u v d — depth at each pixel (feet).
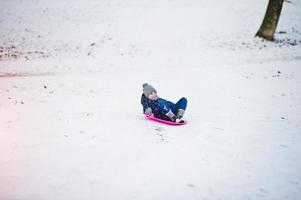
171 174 16.37
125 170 16.74
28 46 70.33
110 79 44.21
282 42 71.31
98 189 14.76
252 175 16.44
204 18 92.53
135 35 78.54
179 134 22.58
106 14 95.81
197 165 17.47
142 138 21.57
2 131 22.57
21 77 45.37
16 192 14.35
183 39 75.10
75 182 15.39
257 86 38.55
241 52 62.34
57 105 30.50
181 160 18.08
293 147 20.29
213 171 16.80
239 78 43.14
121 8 102.17
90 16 93.91
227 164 17.67
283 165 17.69
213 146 20.30
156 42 73.31
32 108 29.19
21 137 21.42
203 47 68.23
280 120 26.03
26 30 81.41
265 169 17.15
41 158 18.07
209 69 49.93
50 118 26.09
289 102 31.50
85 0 110.73
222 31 81.05
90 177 15.93
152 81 42.88
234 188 15.08
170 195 14.35
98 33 80.07
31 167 16.92
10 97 33.42
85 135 22.02
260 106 30.35
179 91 37.22
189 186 15.19
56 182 15.35
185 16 94.27
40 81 42.47
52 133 22.34
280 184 15.55
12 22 86.69
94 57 62.13
